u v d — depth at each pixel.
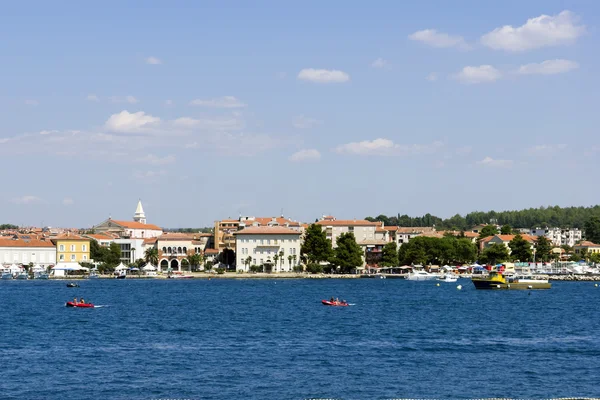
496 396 98.88
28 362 122.62
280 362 122.31
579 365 120.00
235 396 98.56
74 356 128.62
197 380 108.00
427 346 141.25
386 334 160.25
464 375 111.94
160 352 132.88
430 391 101.56
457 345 142.62
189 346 140.62
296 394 99.81
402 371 114.94
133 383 106.00
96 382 106.62
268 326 176.62
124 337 154.88
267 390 101.94
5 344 144.25
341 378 109.50
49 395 99.25
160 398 97.56
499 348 138.75
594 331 168.12
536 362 122.88
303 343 145.00
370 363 121.69
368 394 99.88
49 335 158.88
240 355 129.50
